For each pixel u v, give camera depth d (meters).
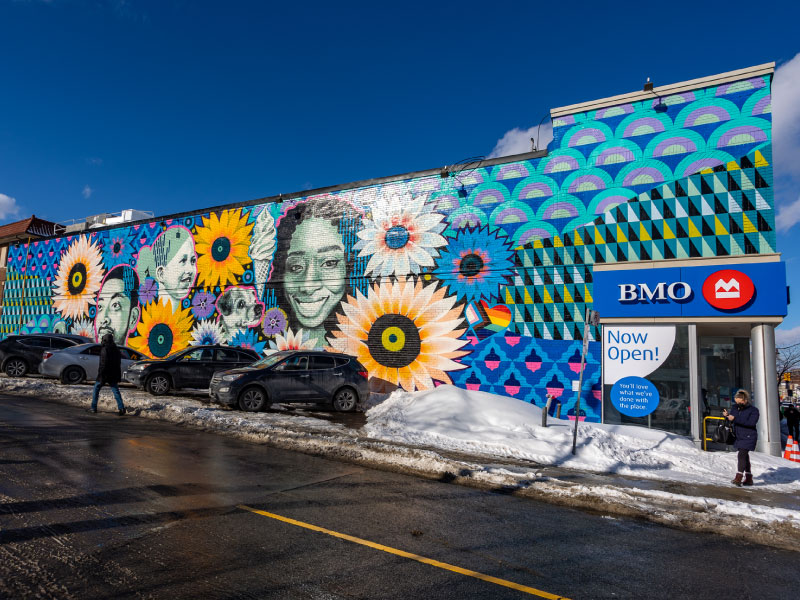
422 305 16.05
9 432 8.55
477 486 7.25
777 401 11.68
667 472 9.28
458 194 15.83
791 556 5.12
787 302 11.76
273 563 4.12
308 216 18.38
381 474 7.54
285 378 13.24
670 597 3.96
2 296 28.52
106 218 28.94
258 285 19.11
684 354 12.61
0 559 3.89
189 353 15.56
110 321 22.69
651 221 13.32
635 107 13.77
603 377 13.30
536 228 14.64
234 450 8.47
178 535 4.59
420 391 14.48
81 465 6.73
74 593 3.43
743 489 8.29
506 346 14.70
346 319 17.25
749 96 12.69
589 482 7.94
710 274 12.43
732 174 12.70
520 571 4.29
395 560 4.34
